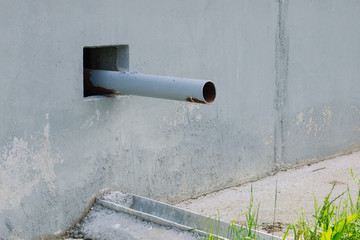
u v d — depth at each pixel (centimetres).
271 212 473
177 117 478
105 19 414
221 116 517
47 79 385
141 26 439
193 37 483
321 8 612
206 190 512
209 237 353
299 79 596
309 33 601
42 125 386
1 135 364
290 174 583
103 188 430
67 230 409
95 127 419
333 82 643
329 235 342
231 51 518
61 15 387
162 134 468
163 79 376
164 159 472
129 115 441
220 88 512
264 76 555
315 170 601
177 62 472
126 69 436
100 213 417
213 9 496
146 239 379
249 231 358
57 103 393
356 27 662
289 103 588
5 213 373
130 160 446
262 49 549
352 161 642
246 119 542
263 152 565
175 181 484
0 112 362
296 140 604
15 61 366
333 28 631
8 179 372
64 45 391
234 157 535
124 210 411
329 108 643
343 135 668
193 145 495
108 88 411
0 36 356
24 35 369
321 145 638
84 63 455
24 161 379
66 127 400
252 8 533
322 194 523
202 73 495
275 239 362
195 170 500
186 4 473
